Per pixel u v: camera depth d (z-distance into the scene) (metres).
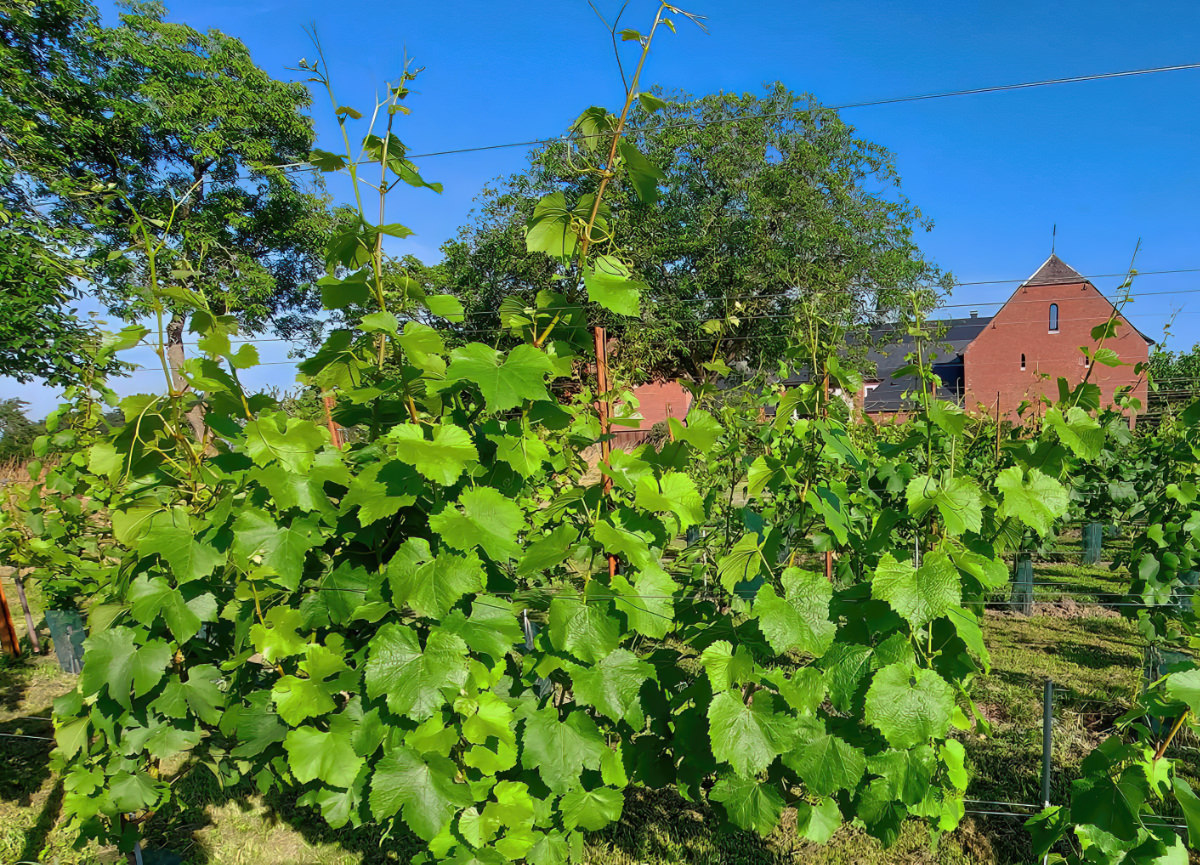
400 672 1.63
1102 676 4.23
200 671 2.04
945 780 1.93
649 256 15.95
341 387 1.92
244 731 1.93
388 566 1.67
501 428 1.77
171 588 1.89
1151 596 3.40
